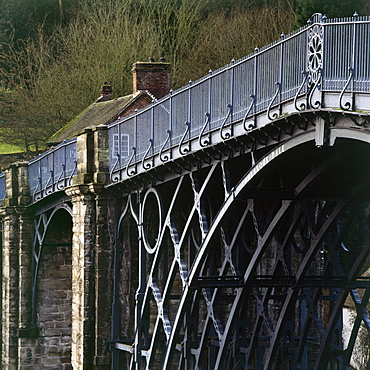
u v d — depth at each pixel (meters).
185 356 48.97
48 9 124.81
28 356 66.94
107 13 113.25
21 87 108.31
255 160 35.88
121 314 53.81
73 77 104.19
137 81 73.44
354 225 77.62
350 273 42.81
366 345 74.56
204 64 107.75
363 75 27.94
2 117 111.31
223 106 38.31
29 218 68.19
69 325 67.94
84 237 53.88
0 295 81.56
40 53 115.00
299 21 89.25
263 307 46.66
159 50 107.06
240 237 46.59
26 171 68.81
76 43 107.06
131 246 54.19
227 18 112.19
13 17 125.25
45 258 67.50
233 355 48.97
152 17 112.62
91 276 53.81
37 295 67.31
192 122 41.34
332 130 29.62
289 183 42.78
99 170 53.75
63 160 60.00
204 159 40.06
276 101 33.72
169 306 55.75
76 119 82.12
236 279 43.44
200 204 40.91
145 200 49.00
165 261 53.94
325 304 75.12
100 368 53.06
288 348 51.22
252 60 35.78
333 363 47.78
